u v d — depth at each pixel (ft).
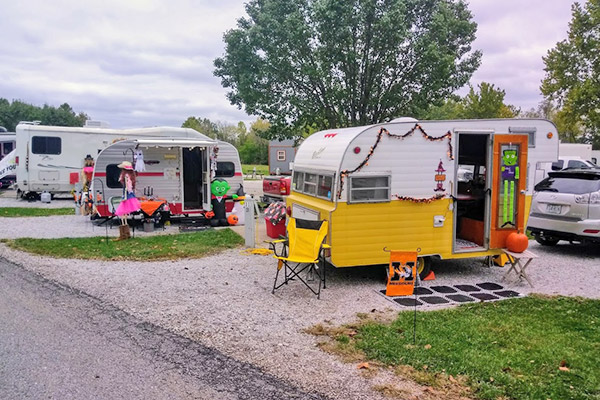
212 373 13.00
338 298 20.13
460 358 13.85
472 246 24.29
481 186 26.61
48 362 13.52
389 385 12.39
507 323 17.01
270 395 11.86
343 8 41.16
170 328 16.28
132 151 38.65
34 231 35.17
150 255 27.40
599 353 14.49
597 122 84.43
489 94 101.30
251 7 47.73
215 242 31.14
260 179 103.60
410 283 20.54
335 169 21.80
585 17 83.92
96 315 17.44
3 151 75.82
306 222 21.59
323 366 13.50
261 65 45.91
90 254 27.35
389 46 43.32
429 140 22.41
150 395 11.77
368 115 47.37
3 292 19.93
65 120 203.00
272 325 16.75
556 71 87.76
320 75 42.73
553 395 11.88
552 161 24.70
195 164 42.45
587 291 21.71
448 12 45.21
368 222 21.91
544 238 32.37
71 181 54.80
